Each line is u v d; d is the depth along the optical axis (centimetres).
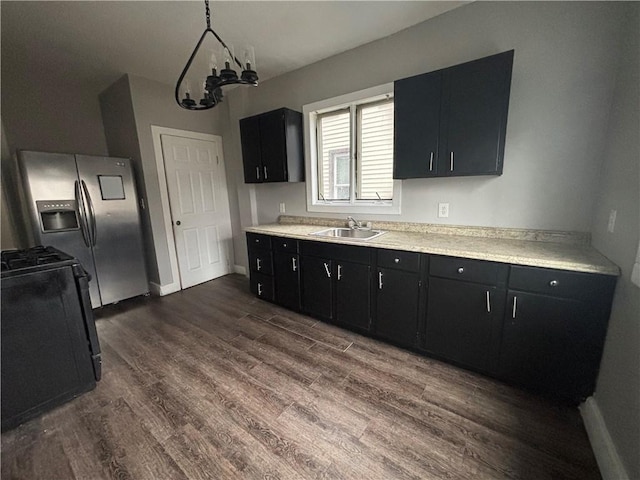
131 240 326
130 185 320
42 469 130
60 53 259
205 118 372
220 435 146
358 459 132
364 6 202
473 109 187
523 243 195
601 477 121
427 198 242
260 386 182
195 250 379
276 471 127
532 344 163
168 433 148
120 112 325
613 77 163
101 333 253
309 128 304
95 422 156
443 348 198
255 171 324
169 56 267
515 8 186
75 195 282
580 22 169
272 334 248
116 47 250
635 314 116
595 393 148
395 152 223
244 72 155
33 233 264
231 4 196
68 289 171
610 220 152
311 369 198
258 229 299
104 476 126
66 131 328
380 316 225
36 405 161
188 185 364
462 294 183
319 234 269
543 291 156
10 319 152
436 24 217
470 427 148
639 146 125
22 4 190
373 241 220
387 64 244
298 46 256
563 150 183
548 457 131
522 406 161
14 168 280
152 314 292
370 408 162
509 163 202
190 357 215
